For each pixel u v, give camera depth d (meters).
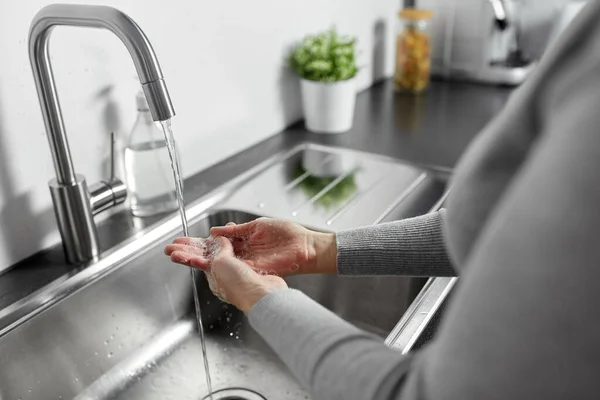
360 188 1.11
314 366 0.47
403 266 0.70
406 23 1.57
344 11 1.47
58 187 0.82
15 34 0.80
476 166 0.42
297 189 1.11
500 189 0.41
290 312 0.52
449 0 1.66
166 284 0.97
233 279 0.60
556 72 0.37
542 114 0.38
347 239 0.71
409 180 1.13
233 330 1.00
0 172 0.82
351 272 0.72
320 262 0.72
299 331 0.50
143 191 0.98
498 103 1.54
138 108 0.93
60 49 0.85
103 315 0.88
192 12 1.04
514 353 0.33
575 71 0.35
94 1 0.87
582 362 0.32
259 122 1.27
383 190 1.10
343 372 0.45
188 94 1.08
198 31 1.06
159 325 0.97
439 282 0.79
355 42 1.39
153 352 0.95
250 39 1.18
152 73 0.68
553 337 0.32
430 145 1.27
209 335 0.99
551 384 0.33
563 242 0.32
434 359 0.38
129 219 0.99
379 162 1.20
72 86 0.88
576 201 0.31
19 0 0.79
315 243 0.73
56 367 0.83
